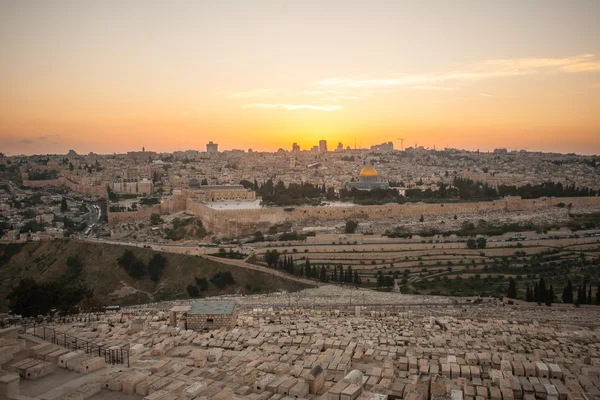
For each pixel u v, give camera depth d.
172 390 60.06
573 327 126.25
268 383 68.81
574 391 72.81
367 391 67.88
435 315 140.62
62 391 59.78
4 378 56.66
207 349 92.00
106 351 79.69
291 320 124.12
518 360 87.75
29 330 91.19
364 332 110.62
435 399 65.50
